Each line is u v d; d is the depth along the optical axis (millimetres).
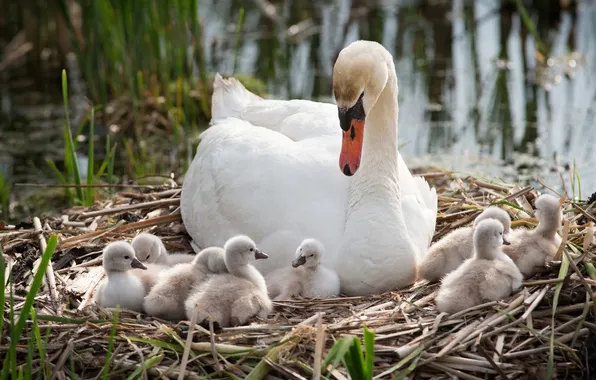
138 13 21125
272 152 12703
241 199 12438
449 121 21297
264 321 11023
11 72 25422
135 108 20453
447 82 23719
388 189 12031
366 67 11430
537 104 22047
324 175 12453
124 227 14023
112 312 11422
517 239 12133
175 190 15234
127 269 11750
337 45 26562
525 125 20844
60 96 23844
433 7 29500
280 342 10305
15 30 28250
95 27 21328
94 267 12875
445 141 20188
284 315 11211
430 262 12109
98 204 15414
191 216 13445
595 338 10180
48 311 11453
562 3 28156
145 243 12703
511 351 10297
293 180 12359
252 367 10281
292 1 30562
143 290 11930
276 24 28250
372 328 10688
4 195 17391
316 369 9602
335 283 11812
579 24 27469
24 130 21703
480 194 14953
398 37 27078
